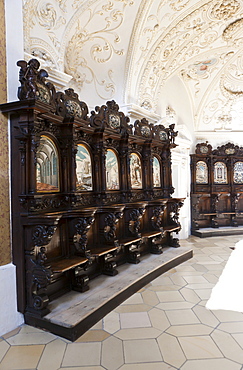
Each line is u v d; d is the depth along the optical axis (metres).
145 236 4.46
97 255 3.41
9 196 2.79
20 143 2.68
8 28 2.85
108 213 3.79
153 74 5.63
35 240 2.66
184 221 7.21
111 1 3.89
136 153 4.85
